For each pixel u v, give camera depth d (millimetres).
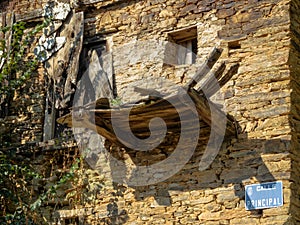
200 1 10062
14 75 11016
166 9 10258
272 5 9594
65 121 8969
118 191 9672
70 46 10711
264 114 9195
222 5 9898
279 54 9359
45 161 10266
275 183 8828
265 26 9547
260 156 9031
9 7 11359
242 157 9117
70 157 10156
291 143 8969
